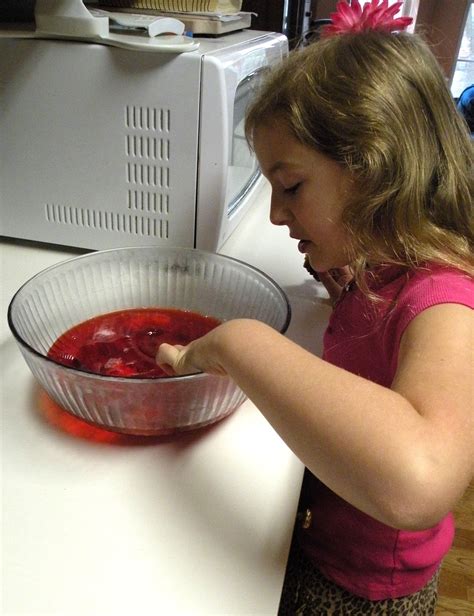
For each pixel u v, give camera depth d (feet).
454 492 1.13
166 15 2.96
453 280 1.45
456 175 1.65
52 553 1.35
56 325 2.12
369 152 1.52
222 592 1.28
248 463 1.64
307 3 5.07
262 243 3.06
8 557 1.34
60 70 2.41
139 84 2.35
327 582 2.05
